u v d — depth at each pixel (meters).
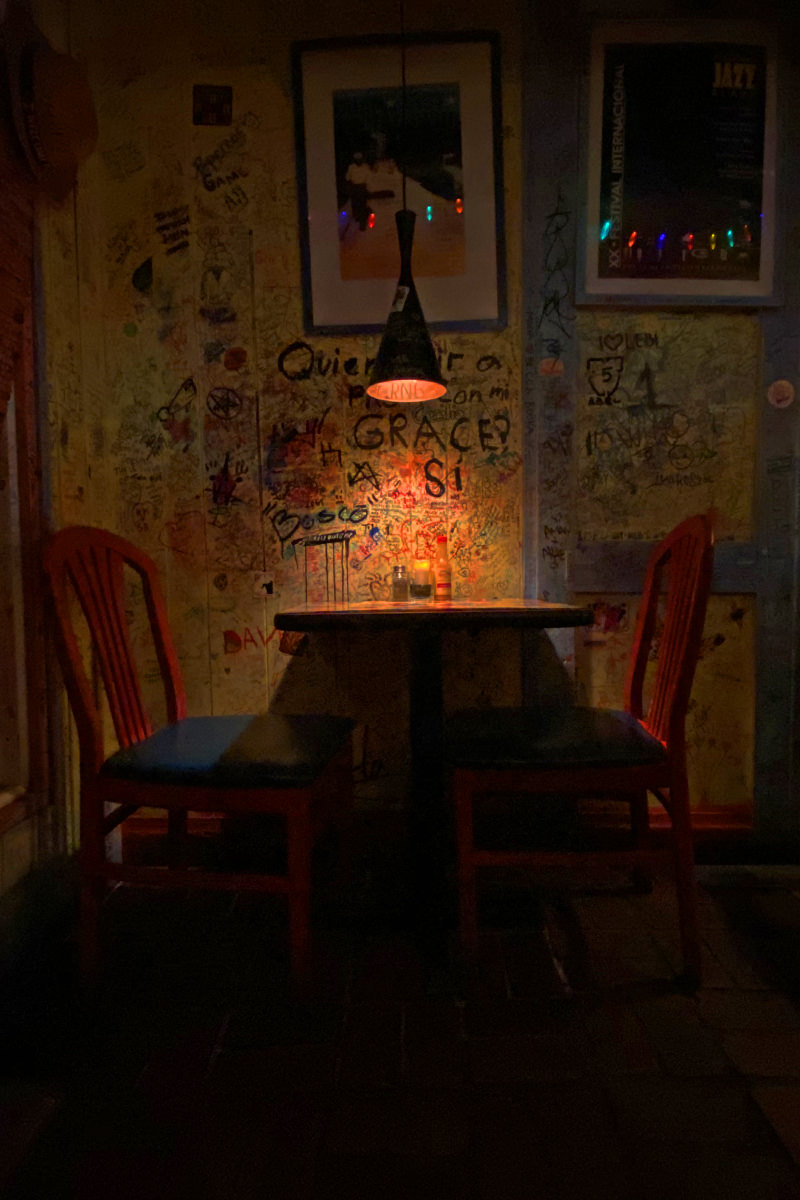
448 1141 1.13
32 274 1.80
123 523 2.27
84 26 2.09
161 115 2.20
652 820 2.22
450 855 2.18
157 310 2.24
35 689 1.78
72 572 1.61
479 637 2.25
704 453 2.21
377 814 2.24
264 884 1.45
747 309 2.19
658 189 2.15
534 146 2.15
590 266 2.17
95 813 1.51
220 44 2.19
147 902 1.97
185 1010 1.48
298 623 1.57
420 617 1.56
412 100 2.16
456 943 1.72
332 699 2.27
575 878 2.08
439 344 2.22
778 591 2.20
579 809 2.23
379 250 2.20
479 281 2.19
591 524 2.23
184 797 1.47
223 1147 1.12
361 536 2.25
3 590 1.73
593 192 2.16
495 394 2.21
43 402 1.84
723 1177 1.06
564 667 2.23
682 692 1.51
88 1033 1.41
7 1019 1.47
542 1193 1.03
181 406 2.25
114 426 2.26
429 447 2.23
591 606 2.24
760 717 2.21
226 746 1.59
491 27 2.14
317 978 1.59
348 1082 1.26
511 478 2.22
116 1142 1.14
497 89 2.14
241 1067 1.31
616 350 2.20
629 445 2.22
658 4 2.12
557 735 1.61
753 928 1.80
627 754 1.52
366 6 2.16
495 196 2.17
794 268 2.17
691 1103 1.21
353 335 2.21
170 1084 1.26
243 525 2.26
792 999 1.50
